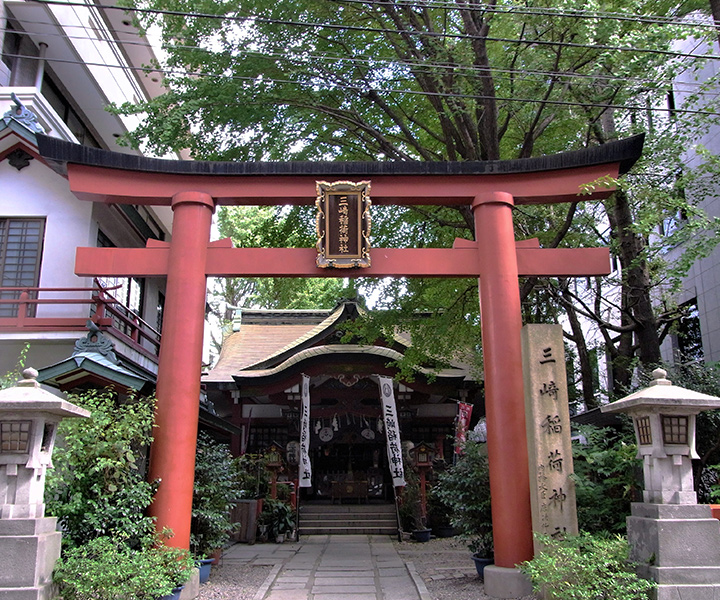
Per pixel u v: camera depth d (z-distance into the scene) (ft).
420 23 48.80
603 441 34.45
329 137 48.96
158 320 62.18
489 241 33.27
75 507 25.94
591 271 33.53
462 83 43.21
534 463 28.53
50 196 44.32
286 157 46.01
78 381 34.17
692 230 34.37
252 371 64.18
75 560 22.75
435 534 55.06
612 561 22.41
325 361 60.75
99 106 58.75
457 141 48.39
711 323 51.21
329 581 34.45
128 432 28.43
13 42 50.31
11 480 22.58
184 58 43.62
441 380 61.41
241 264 33.42
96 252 33.12
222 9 41.29
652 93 43.32
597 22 34.73
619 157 33.53
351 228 33.19
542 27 39.29
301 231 51.83
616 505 30.37
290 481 60.49
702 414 34.19
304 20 43.86
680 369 38.70
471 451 35.50
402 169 34.09
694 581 22.30
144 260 33.22
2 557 21.48
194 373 31.53
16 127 43.06
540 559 24.49
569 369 65.98
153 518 28.40
